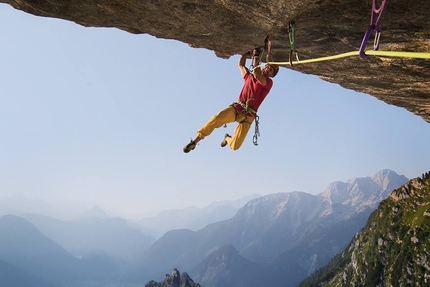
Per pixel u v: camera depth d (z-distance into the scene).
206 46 12.96
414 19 10.11
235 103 10.64
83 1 10.66
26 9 11.36
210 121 10.27
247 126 10.57
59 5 10.93
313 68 17.25
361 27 10.71
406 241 184.50
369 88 18.98
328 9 9.95
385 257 188.75
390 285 175.00
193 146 10.17
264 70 10.94
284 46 12.55
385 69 15.91
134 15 11.23
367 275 190.12
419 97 19.12
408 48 12.06
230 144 10.79
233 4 9.82
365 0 9.35
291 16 9.80
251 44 12.15
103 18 11.59
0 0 11.16
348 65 16.17
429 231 179.62
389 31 11.03
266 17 10.08
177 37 12.49
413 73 15.82
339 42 11.97
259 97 10.76
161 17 11.14
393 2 9.41
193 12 10.55
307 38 11.89
